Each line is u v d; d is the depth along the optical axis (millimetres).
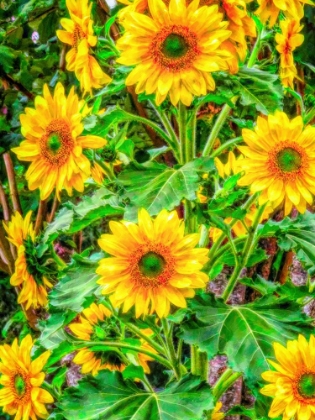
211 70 1085
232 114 1695
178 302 1112
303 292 1342
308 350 1128
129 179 1165
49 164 1153
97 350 1402
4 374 1315
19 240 1371
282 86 1202
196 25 1087
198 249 1112
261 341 1158
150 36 1089
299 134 1110
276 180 1112
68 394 1259
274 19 1173
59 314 1243
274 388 1127
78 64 1182
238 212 1189
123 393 1255
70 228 1286
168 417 1202
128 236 1112
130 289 1113
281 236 1271
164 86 1092
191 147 1270
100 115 1205
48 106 1156
